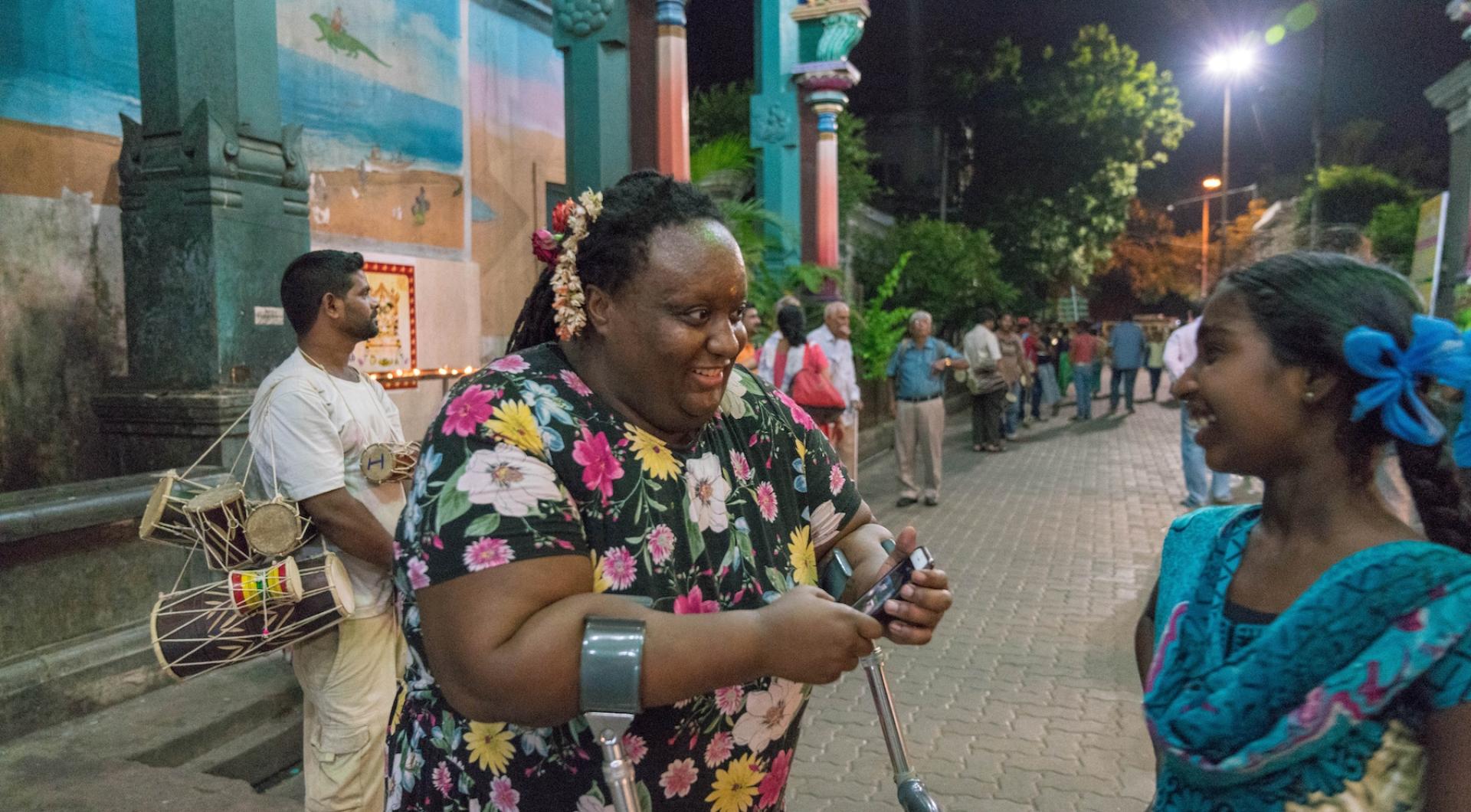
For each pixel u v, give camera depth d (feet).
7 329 17.57
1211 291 4.37
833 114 38.11
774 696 4.78
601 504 4.34
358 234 25.36
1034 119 74.90
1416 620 3.62
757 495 4.99
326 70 24.03
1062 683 14.99
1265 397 4.03
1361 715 3.67
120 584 13.01
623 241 4.38
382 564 8.63
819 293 36.76
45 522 11.69
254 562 8.55
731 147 36.91
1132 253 135.54
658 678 3.86
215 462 15.08
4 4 17.26
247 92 15.78
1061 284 87.66
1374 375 3.77
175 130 15.21
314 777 8.93
